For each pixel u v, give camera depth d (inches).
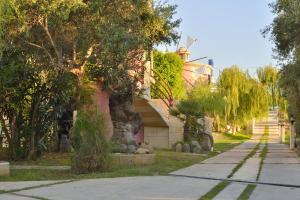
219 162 847.7
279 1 917.8
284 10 896.3
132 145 795.4
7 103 727.1
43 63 763.4
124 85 834.8
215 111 1480.1
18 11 675.4
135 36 744.3
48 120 759.1
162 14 834.2
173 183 512.1
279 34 936.3
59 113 764.6
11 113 734.5
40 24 724.7
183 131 1336.1
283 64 992.2
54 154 819.4
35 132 744.3
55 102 754.2
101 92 834.8
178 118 1348.4
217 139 2461.9
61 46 775.1
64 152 852.6
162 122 1344.7
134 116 861.2
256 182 529.0
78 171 597.9
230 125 2620.6
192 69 2497.5
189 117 1304.1
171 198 407.5
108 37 721.0
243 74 2349.9
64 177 556.1
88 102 775.1
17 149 736.3
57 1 687.7
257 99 2340.1
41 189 457.1
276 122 3494.1
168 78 1939.0
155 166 711.1
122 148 751.1
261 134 3260.3
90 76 804.0
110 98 839.1
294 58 975.0
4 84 700.0
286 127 2687.0
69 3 688.4
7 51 705.6
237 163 821.2
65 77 753.0
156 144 1389.0
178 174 609.0
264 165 776.3
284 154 1173.1
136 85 871.1
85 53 775.7
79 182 513.0
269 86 2375.7
